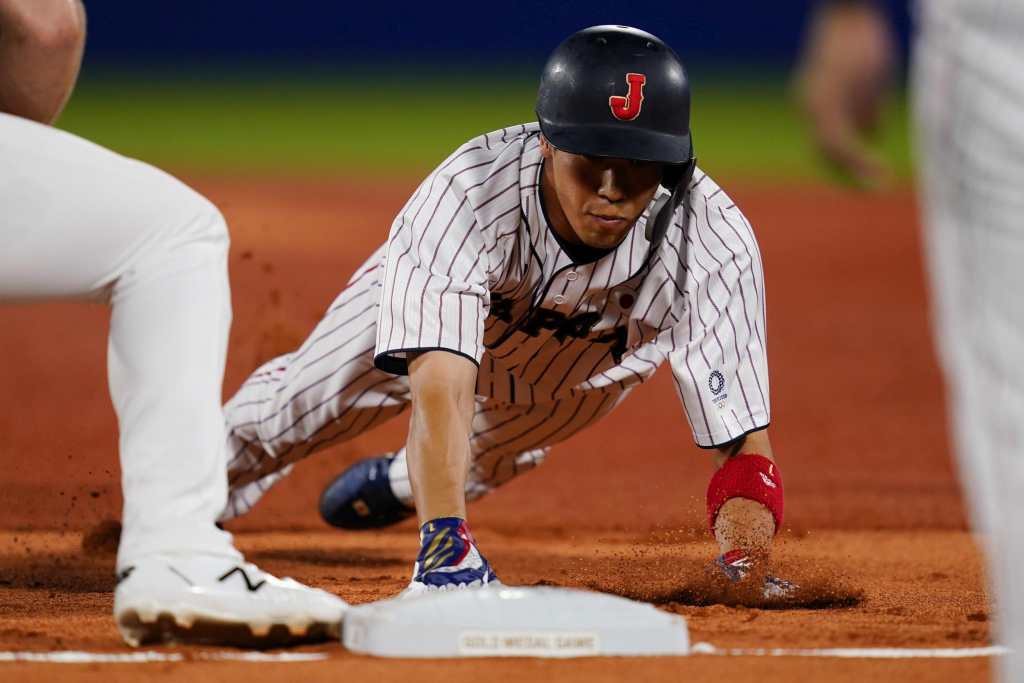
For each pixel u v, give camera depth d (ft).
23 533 64.03
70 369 117.50
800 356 134.00
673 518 74.95
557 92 38.45
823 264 195.62
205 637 32.32
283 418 52.70
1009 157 24.98
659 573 51.88
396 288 40.04
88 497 74.49
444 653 32.35
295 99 440.86
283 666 31.12
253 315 136.26
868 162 281.13
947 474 86.89
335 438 53.83
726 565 43.29
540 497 81.71
